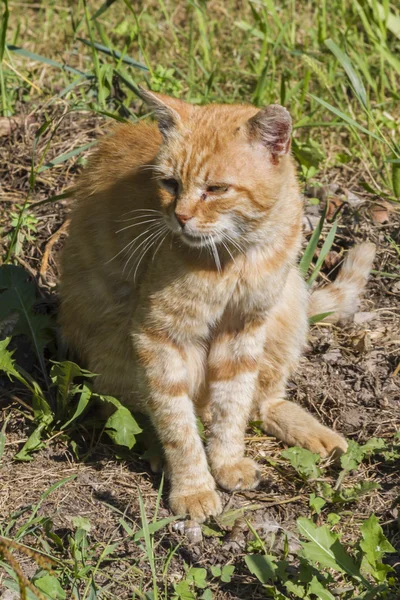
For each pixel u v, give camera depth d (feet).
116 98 33.78
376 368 26.02
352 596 18.28
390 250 29.53
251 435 24.31
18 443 23.11
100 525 20.59
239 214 20.24
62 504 21.11
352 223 30.25
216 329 22.43
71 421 22.97
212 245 20.21
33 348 25.59
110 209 22.90
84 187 24.18
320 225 26.43
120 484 21.98
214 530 20.70
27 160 31.60
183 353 22.00
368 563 18.63
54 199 26.43
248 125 20.04
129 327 23.11
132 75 37.70
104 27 42.63
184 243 20.72
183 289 20.94
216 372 22.63
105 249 23.15
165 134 20.90
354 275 27.76
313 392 25.39
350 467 21.53
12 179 31.14
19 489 21.56
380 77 37.70
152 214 21.72
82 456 22.84
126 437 21.72
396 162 28.27
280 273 21.59
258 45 40.98
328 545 18.44
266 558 18.67
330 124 30.78
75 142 32.04
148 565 19.49
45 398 24.18
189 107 21.13
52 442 23.07
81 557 19.07
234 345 22.49
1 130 32.45
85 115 33.04
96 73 33.04
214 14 43.80
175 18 43.68
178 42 40.24
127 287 23.12
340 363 26.18
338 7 40.75
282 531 20.53
